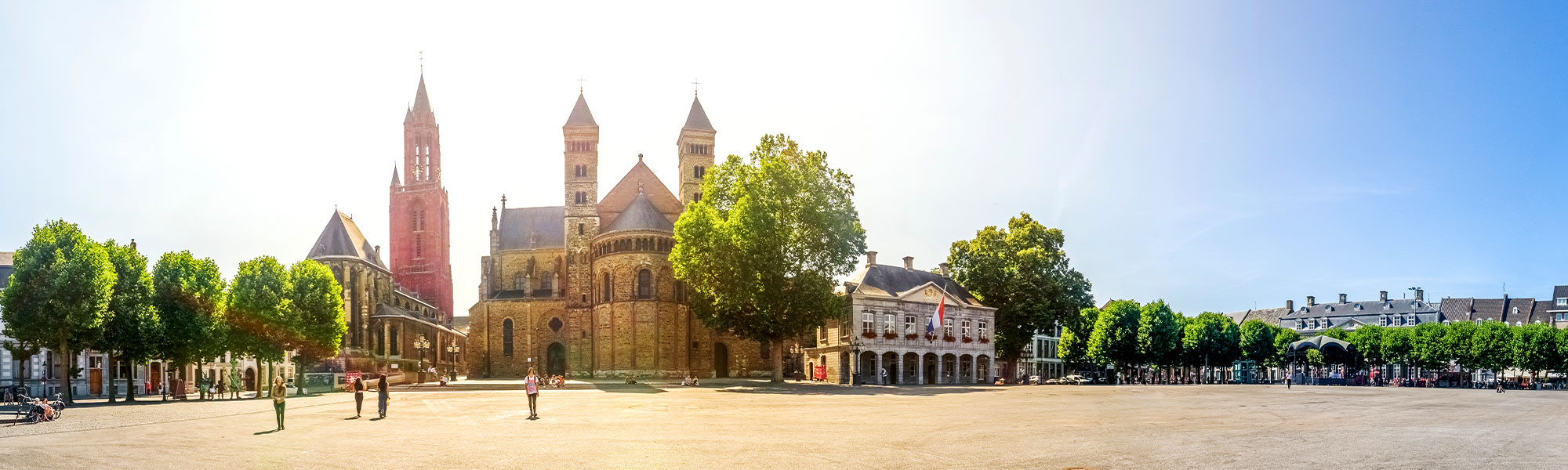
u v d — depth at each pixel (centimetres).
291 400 6291
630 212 10806
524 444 2864
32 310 6019
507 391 7319
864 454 2595
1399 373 13638
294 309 7962
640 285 10344
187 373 9319
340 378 8656
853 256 8531
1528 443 2942
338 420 3966
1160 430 3347
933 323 9112
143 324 6562
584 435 3173
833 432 3253
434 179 15475
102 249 6338
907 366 9550
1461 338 12088
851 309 9181
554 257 12450
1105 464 2384
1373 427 3522
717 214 8656
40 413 3972
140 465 2388
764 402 5278
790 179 8300
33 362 7694
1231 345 12088
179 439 3070
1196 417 4081
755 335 8344
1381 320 17988
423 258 15262
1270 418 3994
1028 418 4016
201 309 7125
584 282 11312
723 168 8962
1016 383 9981
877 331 9231
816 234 8331
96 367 8275
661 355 10219
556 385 7738
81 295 6066
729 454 2614
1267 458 2495
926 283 9812
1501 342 11806
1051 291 9925
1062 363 16925
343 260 11369
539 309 11881
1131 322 11338
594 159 11569
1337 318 18488
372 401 5822
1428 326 12556
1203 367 12756
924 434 3191
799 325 8188
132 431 3428
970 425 3562
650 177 11919
